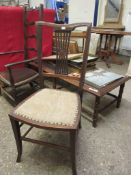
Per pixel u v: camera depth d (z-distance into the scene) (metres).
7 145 1.37
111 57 3.80
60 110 1.06
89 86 1.54
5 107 1.88
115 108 1.94
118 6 4.18
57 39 1.21
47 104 1.11
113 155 1.31
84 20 4.98
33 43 2.12
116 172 1.18
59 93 1.27
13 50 2.04
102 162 1.25
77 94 1.28
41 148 1.36
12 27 1.92
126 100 2.12
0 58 1.95
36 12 1.98
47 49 2.31
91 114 1.79
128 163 1.25
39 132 1.54
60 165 1.22
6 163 1.22
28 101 1.14
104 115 1.80
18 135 1.14
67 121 0.98
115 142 1.44
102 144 1.42
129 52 4.34
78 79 1.31
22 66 2.13
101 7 4.54
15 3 5.55
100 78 1.67
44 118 1.00
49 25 1.18
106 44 4.09
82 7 4.88
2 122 1.64
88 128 1.60
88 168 1.20
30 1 6.02
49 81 2.44
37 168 1.20
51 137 1.48
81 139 1.46
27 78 1.78
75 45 2.61
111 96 2.06
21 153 1.22
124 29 4.14
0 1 5.54
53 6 5.03
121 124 1.67
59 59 1.29
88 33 1.12
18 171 1.17
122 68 3.34
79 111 1.08
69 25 1.14
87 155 1.31
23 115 1.02
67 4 5.19
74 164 1.09
